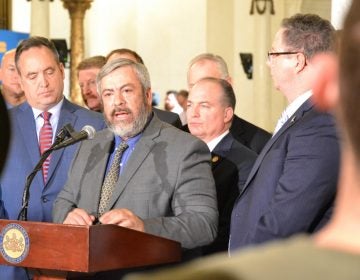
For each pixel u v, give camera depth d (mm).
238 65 15367
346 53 766
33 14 13570
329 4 15594
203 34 15312
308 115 3492
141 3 15422
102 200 4016
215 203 3943
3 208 4555
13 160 4578
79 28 13867
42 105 4676
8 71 6293
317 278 723
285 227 3354
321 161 3350
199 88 4793
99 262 3297
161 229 3646
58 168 4582
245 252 793
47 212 4512
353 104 761
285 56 3645
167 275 772
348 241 758
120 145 4094
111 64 4094
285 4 15336
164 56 15391
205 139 4781
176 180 3910
